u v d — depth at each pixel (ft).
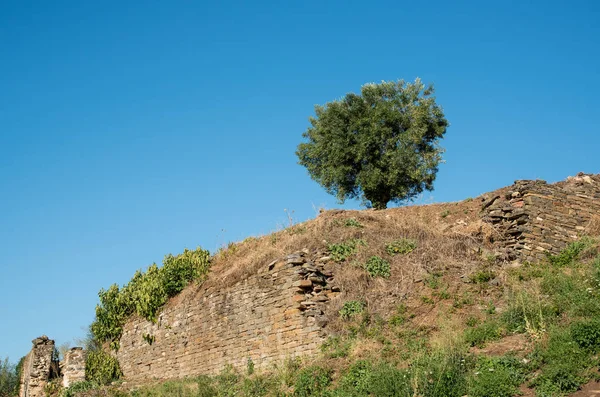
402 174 106.01
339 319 63.00
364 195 108.88
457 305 60.85
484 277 64.64
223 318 73.26
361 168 107.65
